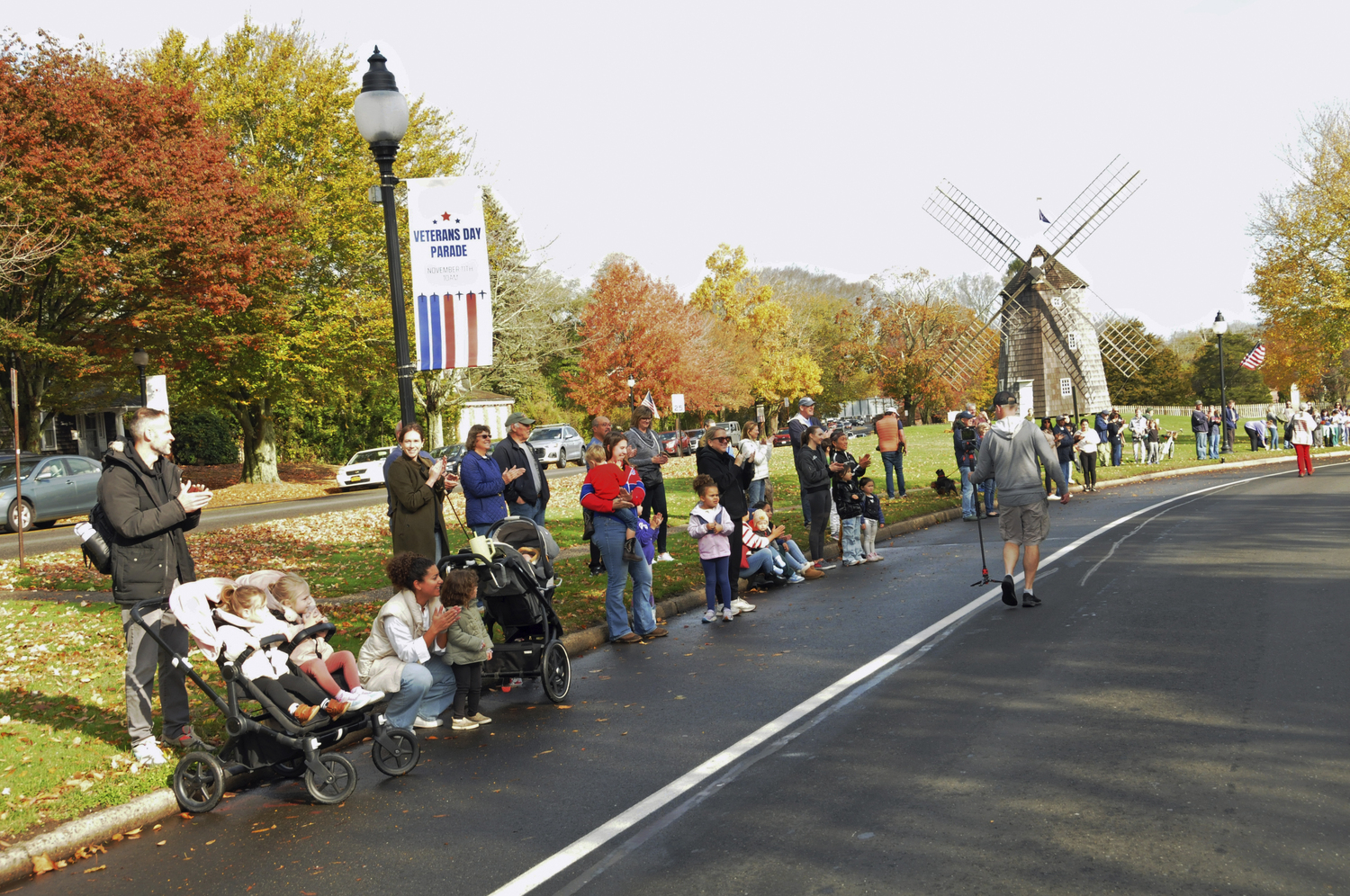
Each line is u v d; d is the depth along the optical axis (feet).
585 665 29.91
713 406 202.59
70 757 21.27
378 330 123.24
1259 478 89.25
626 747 21.21
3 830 17.44
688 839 15.92
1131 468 103.71
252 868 16.17
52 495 77.61
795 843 15.42
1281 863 13.65
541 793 18.66
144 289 95.45
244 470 134.10
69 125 88.58
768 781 18.38
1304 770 17.06
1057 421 79.92
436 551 29.68
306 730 19.16
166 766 20.56
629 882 14.51
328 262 125.18
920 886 13.64
